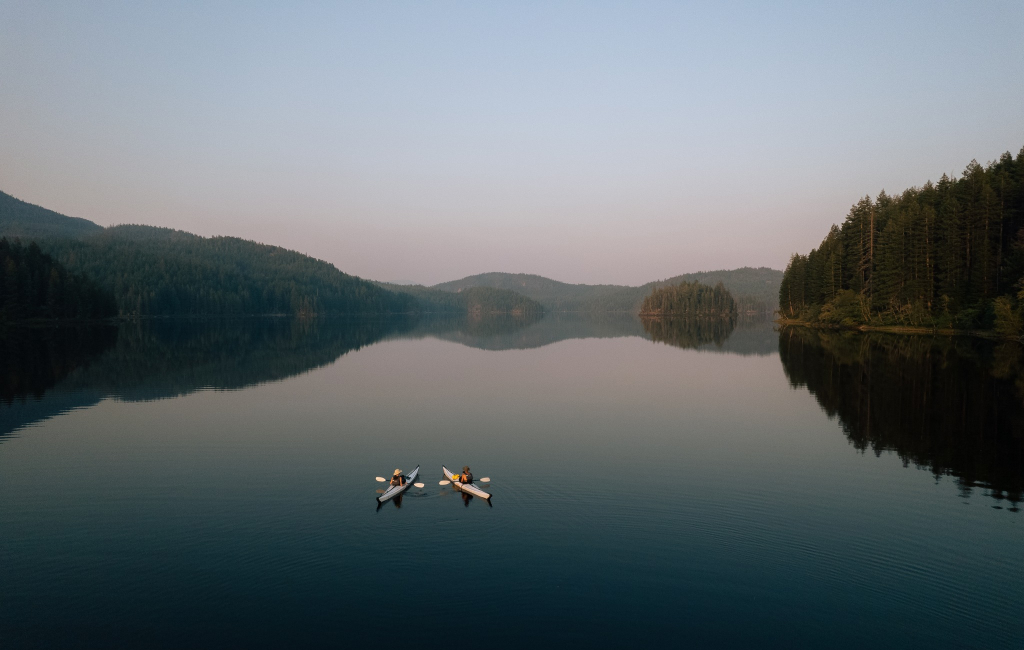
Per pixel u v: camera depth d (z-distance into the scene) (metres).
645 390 47.34
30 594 15.24
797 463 26.25
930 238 90.00
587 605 14.54
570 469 25.81
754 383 49.72
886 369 52.41
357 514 20.55
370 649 12.90
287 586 15.55
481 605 14.56
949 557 17.02
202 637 13.40
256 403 41.62
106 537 18.66
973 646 12.96
